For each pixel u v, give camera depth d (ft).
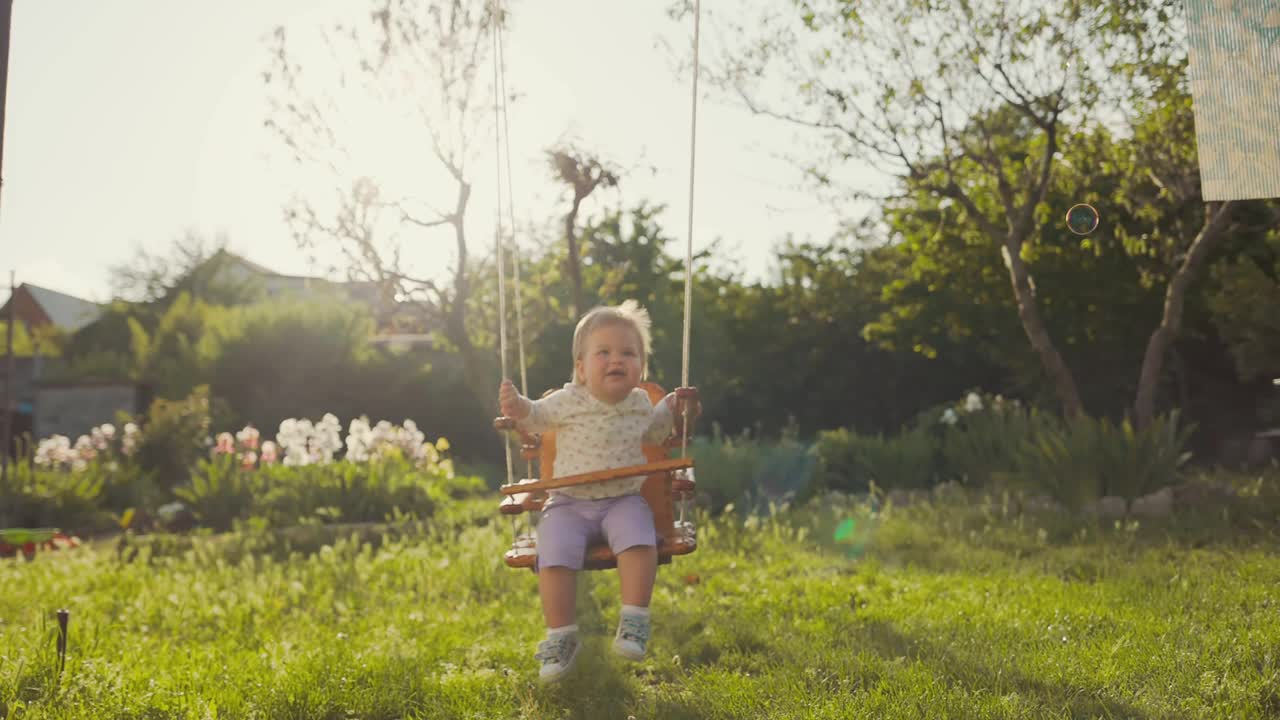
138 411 86.84
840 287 92.22
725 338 87.81
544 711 13.52
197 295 154.51
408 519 41.65
